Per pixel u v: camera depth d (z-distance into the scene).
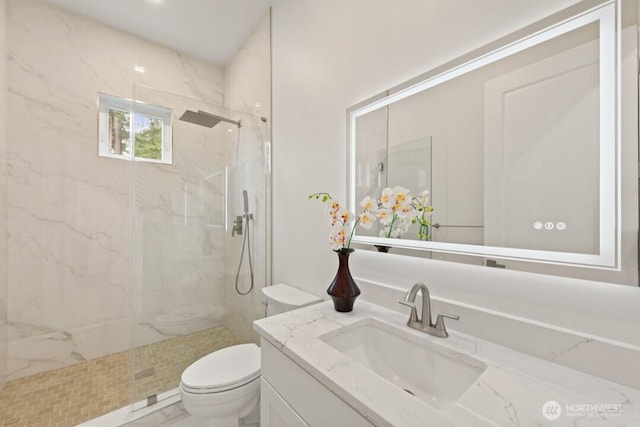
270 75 2.05
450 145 1.00
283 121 1.90
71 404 1.62
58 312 2.01
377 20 1.25
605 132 0.69
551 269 0.76
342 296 1.14
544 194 0.78
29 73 1.91
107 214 2.20
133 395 1.62
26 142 1.91
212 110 2.16
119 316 2.24
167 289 2.04
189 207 2.15
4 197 1.82
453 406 0.60
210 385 1.21
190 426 1.50
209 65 2.74
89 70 2.12
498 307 0.87
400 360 0.97
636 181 0.65
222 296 2.32
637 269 0.65
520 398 0.62
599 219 0.70
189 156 2.13
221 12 2.09
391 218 1.19
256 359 1.44
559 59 0.76
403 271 1.14
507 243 0.85
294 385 0.86
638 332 0.65
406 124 1.13
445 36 1.01
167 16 2.12
